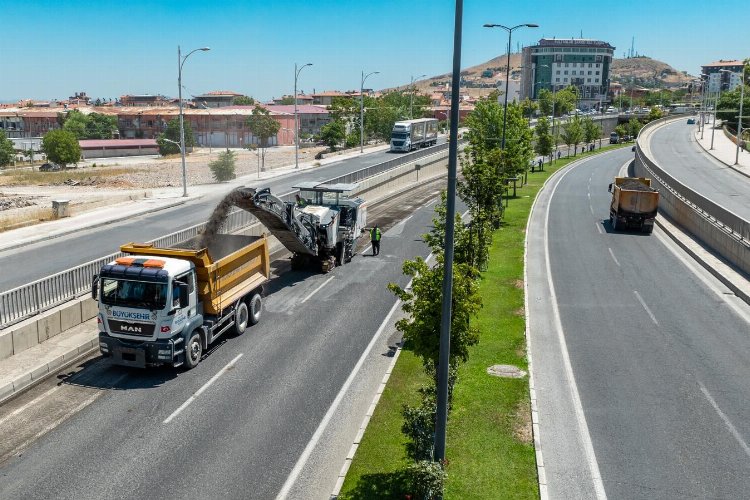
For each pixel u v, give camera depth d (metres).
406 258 31.23
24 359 17.00
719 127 105.25
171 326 16.38
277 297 24.31
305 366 17.61
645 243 34.38
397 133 78.81
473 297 12.62
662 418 14.44
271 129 117.19
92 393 15.69
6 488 11.57
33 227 37.50
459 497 11.18
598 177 65.62
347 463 12.30
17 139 133.25
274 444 13.34
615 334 20.09
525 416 14.27
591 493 11.46
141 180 73.06
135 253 18.06
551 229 37.97
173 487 11.70
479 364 17.25
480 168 24.78
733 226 30.19
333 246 28.44
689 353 18.53
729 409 14.95
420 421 12.20
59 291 19.47
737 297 24.36
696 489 11.66
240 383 16.42
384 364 17.81
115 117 139.38
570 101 161.75
